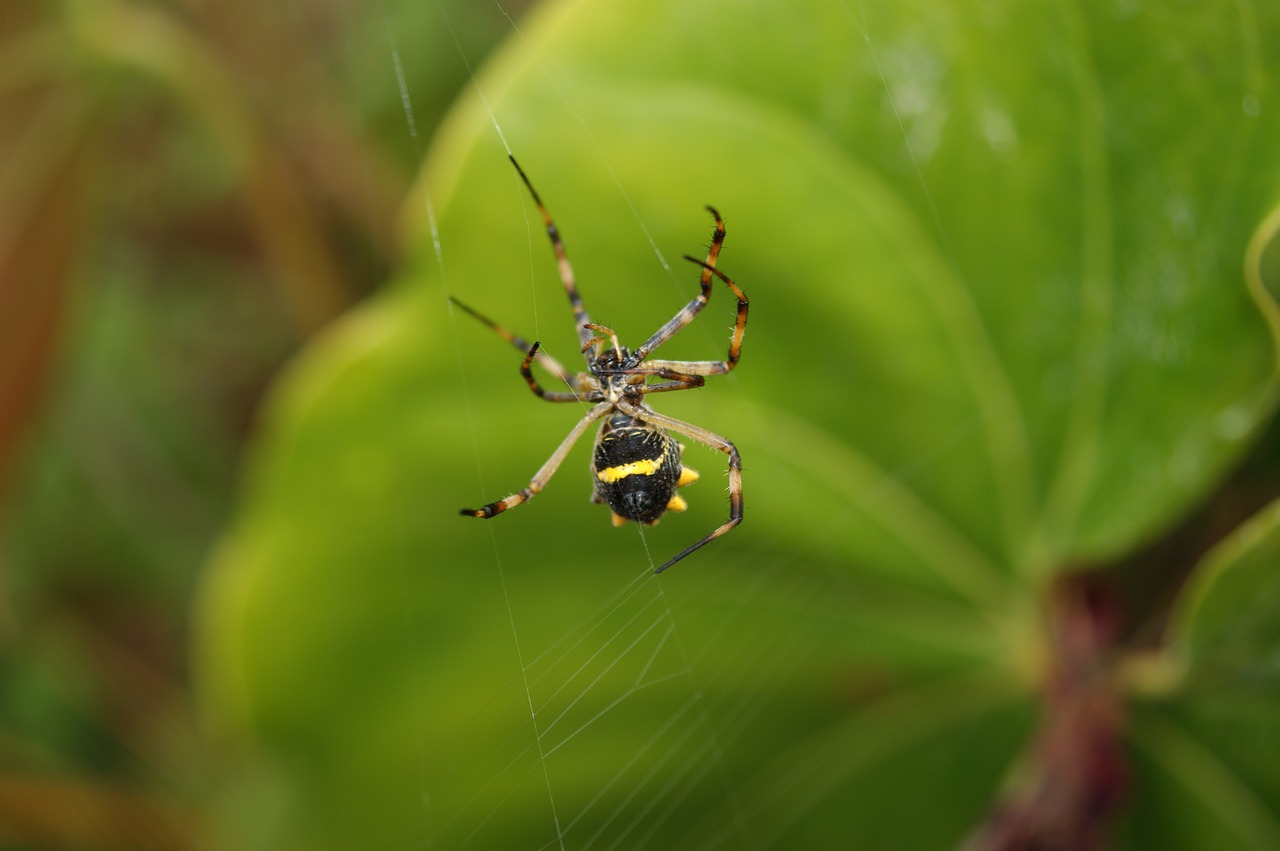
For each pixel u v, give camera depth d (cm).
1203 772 22
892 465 22
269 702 23
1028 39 21
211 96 26
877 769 23
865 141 21
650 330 22
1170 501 21
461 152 21
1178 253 21
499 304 22
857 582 22
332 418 22
